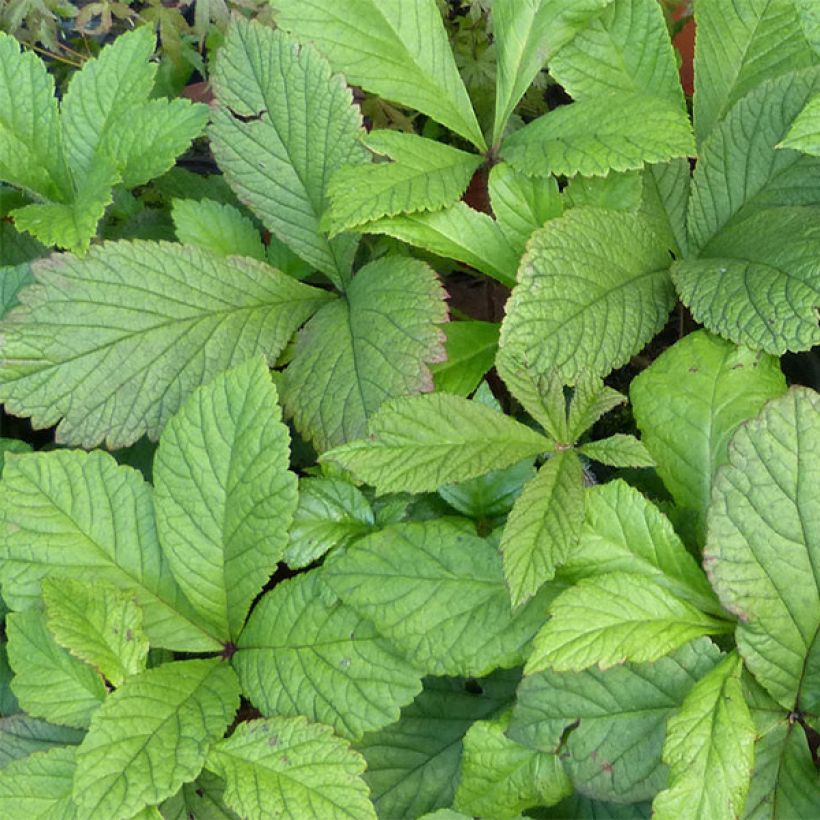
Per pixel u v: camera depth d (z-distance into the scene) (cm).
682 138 72
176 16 91
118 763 62
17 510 68
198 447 68
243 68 77
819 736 65
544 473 65
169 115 78
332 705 65
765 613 62
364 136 75
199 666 67
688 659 62
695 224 75
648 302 71
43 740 67
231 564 68
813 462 62
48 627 65
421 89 78
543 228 70
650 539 65
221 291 74
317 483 70
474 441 66
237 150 77
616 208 75
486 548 66
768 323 67
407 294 72
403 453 66
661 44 78
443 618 65
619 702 62
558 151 74
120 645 66
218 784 66
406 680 65
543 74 90
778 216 71
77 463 69
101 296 73
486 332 75
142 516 69
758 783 62
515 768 63
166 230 84
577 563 65
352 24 78
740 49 78
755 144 74
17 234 82
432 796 67
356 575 66
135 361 72
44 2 90
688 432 68
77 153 79
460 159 77
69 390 71
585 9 76
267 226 77
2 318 77
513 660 64
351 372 71
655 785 61
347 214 71
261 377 68
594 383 68
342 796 62
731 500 62
